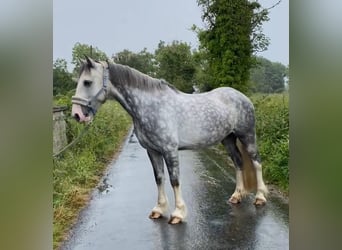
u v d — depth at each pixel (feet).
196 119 12.69
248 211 13.51
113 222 12.61
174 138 12.26
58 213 12.96
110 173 19.88
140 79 12.17
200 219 12.71
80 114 11.66
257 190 14.34
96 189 16.80
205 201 14.75
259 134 20.44
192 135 12.69
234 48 21.31
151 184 17.61
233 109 13.92
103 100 12.01
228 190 16.35
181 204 12.45
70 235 11.59
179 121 12.44
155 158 12.98
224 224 12.23
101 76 11.80
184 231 11.69
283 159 16.52
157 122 12.03
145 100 12.10
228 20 21.31
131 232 11.70
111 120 29.40
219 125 13.23
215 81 22.25
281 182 16.43
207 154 25.82
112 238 11.25
